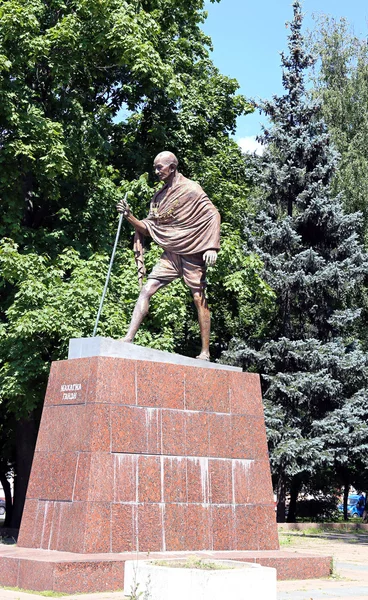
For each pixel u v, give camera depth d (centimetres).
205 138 2528
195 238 1259
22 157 1911
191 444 1173
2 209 1977
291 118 2862
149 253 1983
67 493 1091
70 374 1159
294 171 2747
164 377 1174
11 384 1781
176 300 1936
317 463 2498
